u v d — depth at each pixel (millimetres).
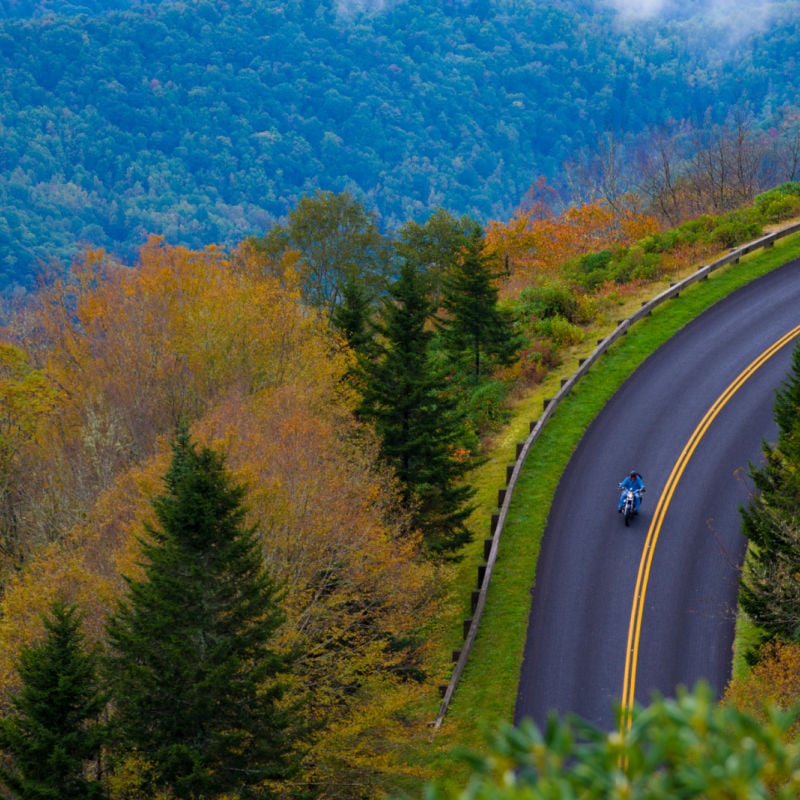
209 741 59406
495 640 82625
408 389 91875
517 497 98062
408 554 79688
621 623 82375
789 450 73812
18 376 115938
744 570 75812
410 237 185250
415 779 70188
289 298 123000
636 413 107688
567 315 133250
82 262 135250
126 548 73500
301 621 72062
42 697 57625
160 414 113188
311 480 76625
